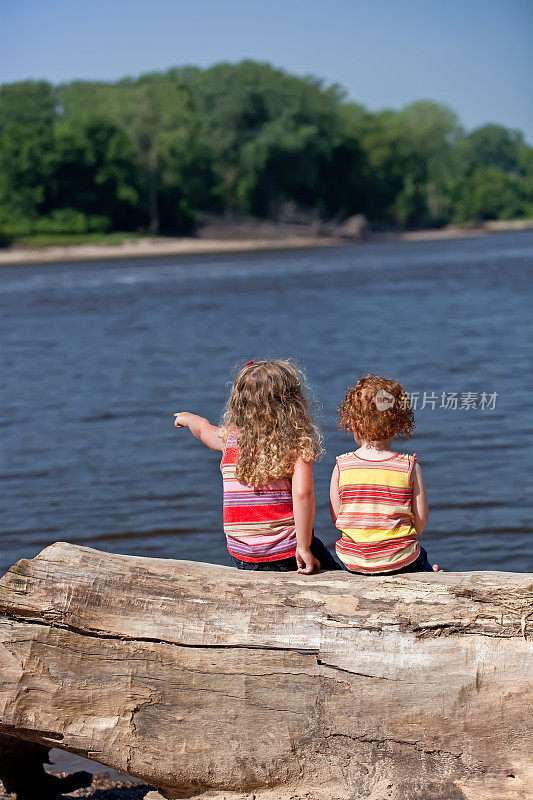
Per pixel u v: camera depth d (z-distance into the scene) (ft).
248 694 11.58
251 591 11.84
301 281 137.69
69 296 119.75
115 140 263.29
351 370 53.31
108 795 14.67
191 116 273.75
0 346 69.46
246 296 113.39
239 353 62.39
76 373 55.06
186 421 13.32
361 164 317.83
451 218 394.52
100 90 301.84
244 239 284.82
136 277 157.69
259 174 294.87
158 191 279.49
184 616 11.79
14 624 12.07
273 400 12.14
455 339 65.98
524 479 29.81
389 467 12.09
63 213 261.44
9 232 247.50
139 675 11.82
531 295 100.01
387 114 354.95
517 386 46.26
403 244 286.05
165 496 29.14
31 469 32.76
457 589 11.41
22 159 252.21
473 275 136.26
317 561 12.37
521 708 11.02
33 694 11.96
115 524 26.37
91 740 11.90
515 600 11.21
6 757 13.76
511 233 359.25
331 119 300.40
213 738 11.69
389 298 104.22
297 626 11.53
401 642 11.28
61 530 25.86
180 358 60.70
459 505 27.30
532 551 23.38
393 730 11.29
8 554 23.84
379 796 11.27
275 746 11.56
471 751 11.12
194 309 97.71
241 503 12.33
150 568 12.20
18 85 289.12
